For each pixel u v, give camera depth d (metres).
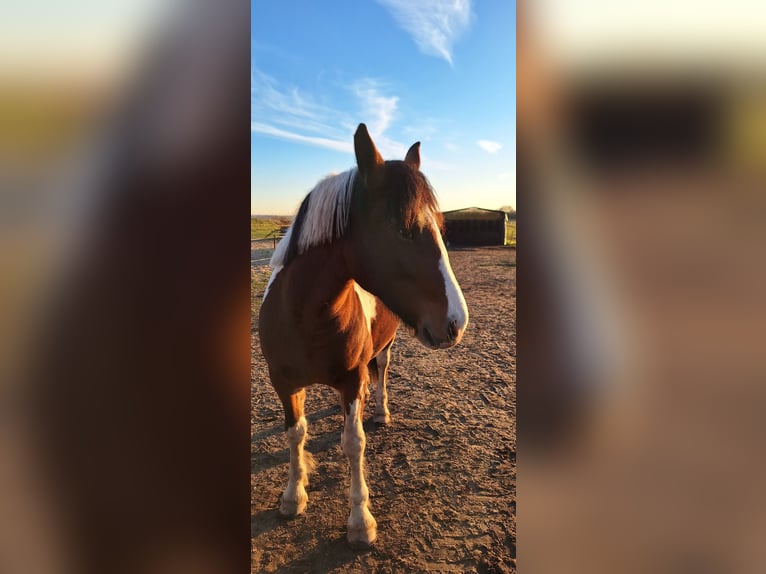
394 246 1.70
